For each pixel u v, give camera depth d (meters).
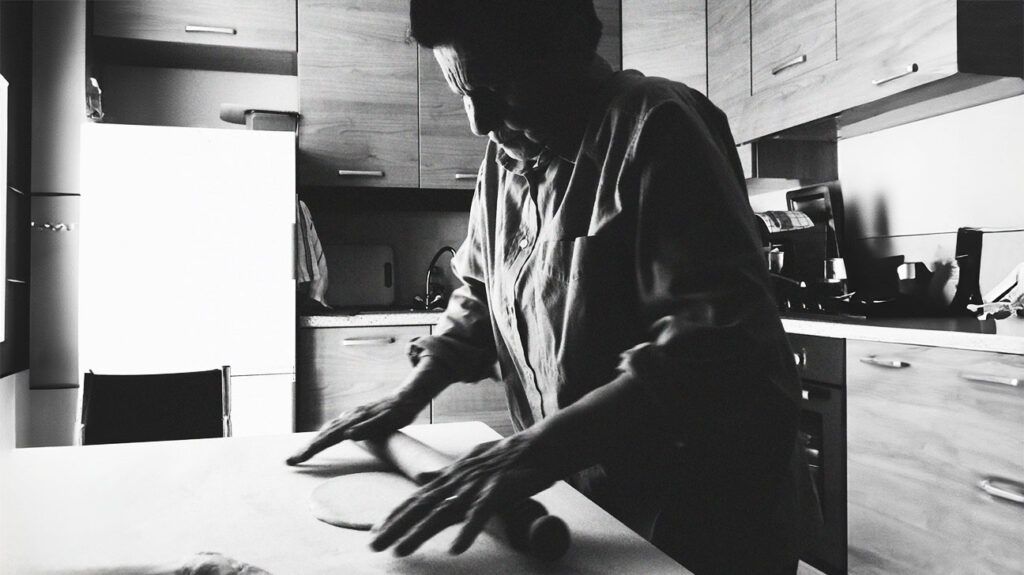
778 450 0.66
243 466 0.88
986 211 2.12
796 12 2.42
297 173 2.92
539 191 0.85
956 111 2.22
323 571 0.56
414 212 3.39
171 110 3.12
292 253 2.60
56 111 2.59
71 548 0.62
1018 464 1.46
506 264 0.89
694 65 2.96
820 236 2.62
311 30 2.94
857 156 2.63
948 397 1.62
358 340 2.72
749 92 2.68
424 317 2.79
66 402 2.57
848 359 1.92
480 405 2.84
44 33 2.59
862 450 1.87
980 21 1.86
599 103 0.79
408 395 0.92
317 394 2.69
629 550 0.60
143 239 2.47
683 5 2.99
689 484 0.71
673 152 0.69
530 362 0.86
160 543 0.63
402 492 0.75
